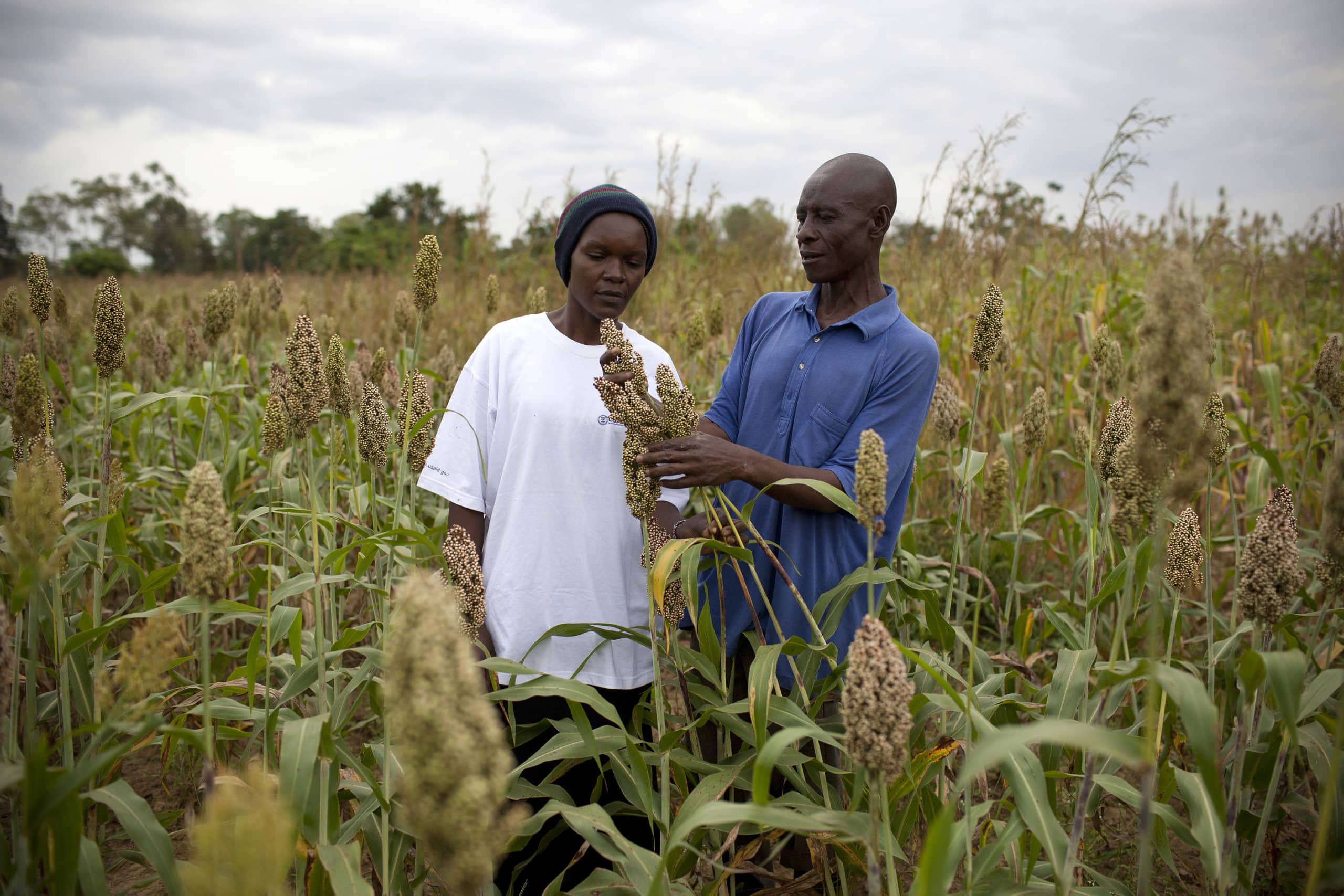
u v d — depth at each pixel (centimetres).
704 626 245
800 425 273
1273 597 186
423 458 275
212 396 376
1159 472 151
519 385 252
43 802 137
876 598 277
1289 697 155
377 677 231
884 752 148
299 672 229
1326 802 144
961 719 232
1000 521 466
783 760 219
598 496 253
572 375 253
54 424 369
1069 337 595
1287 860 287
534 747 258
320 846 186
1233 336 633
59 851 147
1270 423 520
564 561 249
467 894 114
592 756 217
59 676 214
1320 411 376
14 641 231
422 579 118
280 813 112
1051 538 488
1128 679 168
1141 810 156
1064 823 307
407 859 278
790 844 282
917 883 126
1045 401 362
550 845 261
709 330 496
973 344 257
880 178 268
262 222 4428
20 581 170
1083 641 300
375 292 915
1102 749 124
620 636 229
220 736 226
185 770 333
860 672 148
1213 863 190
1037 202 651
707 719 247
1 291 1530
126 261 4112
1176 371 143
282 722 242
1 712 171
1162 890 292
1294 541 184
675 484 233
